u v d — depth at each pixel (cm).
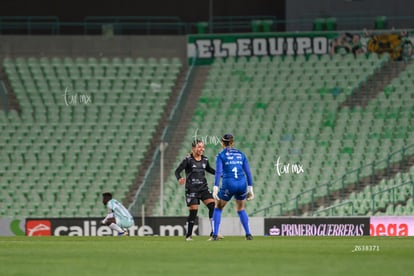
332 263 5241
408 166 13512
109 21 16000
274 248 6738
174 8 15988
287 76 15200
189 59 15662
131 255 5981
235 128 14488
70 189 13750
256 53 15500
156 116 14912
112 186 13825
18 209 13500
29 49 15750
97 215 13475
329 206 13025
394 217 11106
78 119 14850
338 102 14775
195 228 11475
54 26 15912
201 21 15962
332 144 14075
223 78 15325
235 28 16025
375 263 5228
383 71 15112
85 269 4897
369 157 13762
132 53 15775
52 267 5034
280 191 13362
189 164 8394
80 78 15425
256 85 15162
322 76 15138
